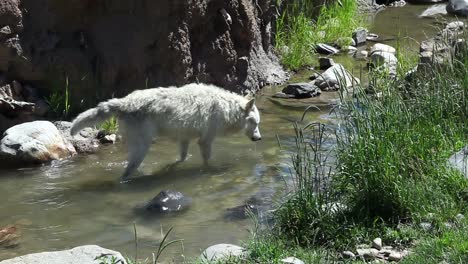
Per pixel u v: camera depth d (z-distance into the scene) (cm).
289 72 1303
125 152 952
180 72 1104
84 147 958
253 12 1245
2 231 712
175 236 696
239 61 1208
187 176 871
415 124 743
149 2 1062
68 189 830
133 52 1067
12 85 1013
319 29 1452
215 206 773
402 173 666
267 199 783
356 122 695
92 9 1065
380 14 1761
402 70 1025
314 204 652
